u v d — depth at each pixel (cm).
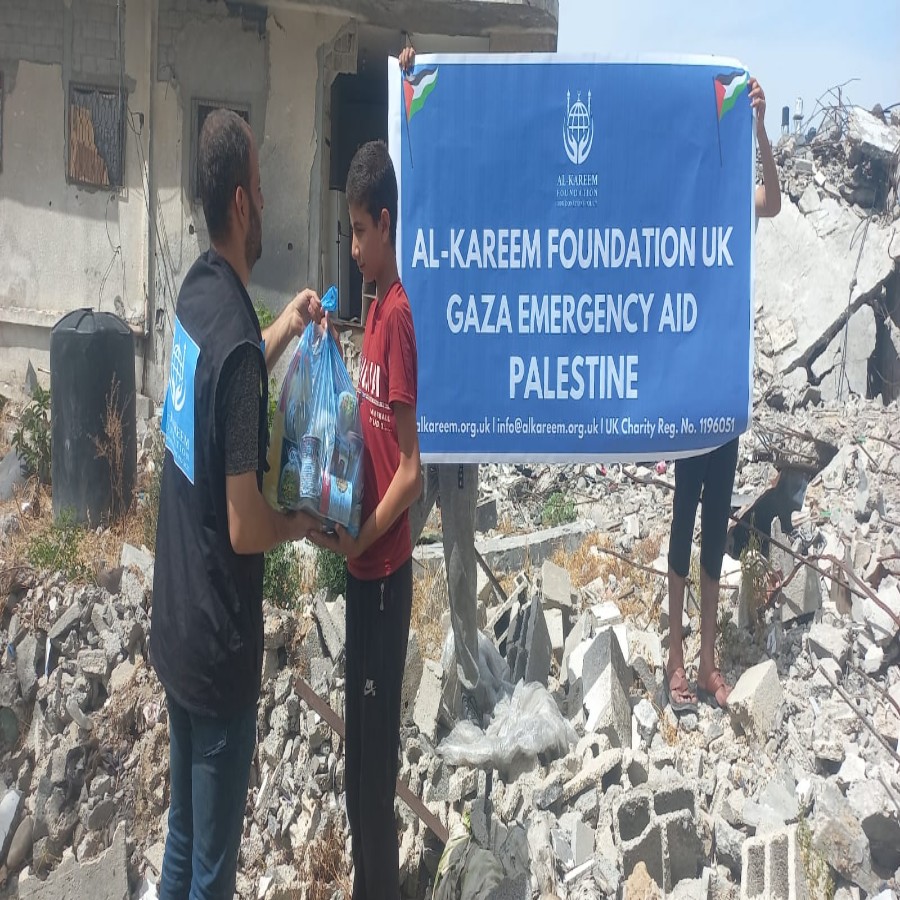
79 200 973
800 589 487
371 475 301
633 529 742
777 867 336
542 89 387
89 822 420
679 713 434
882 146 1312
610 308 396
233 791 271
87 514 604
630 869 348
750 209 396
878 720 418
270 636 448
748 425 403
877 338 1307
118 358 613
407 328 294
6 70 956
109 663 460
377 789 305
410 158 388
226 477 255
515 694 434
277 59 1010
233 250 270
